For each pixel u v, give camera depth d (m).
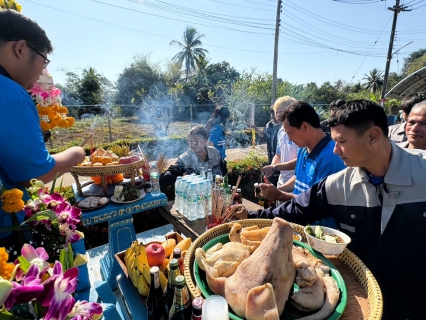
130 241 2.12
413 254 1.18
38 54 1.19
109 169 1.90
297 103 1.91
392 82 35.56
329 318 0.84
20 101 1.08
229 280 0.92
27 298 0.58
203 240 1.27
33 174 1.14
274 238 0.92
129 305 1.17
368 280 0.98
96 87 22.33
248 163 4.79
